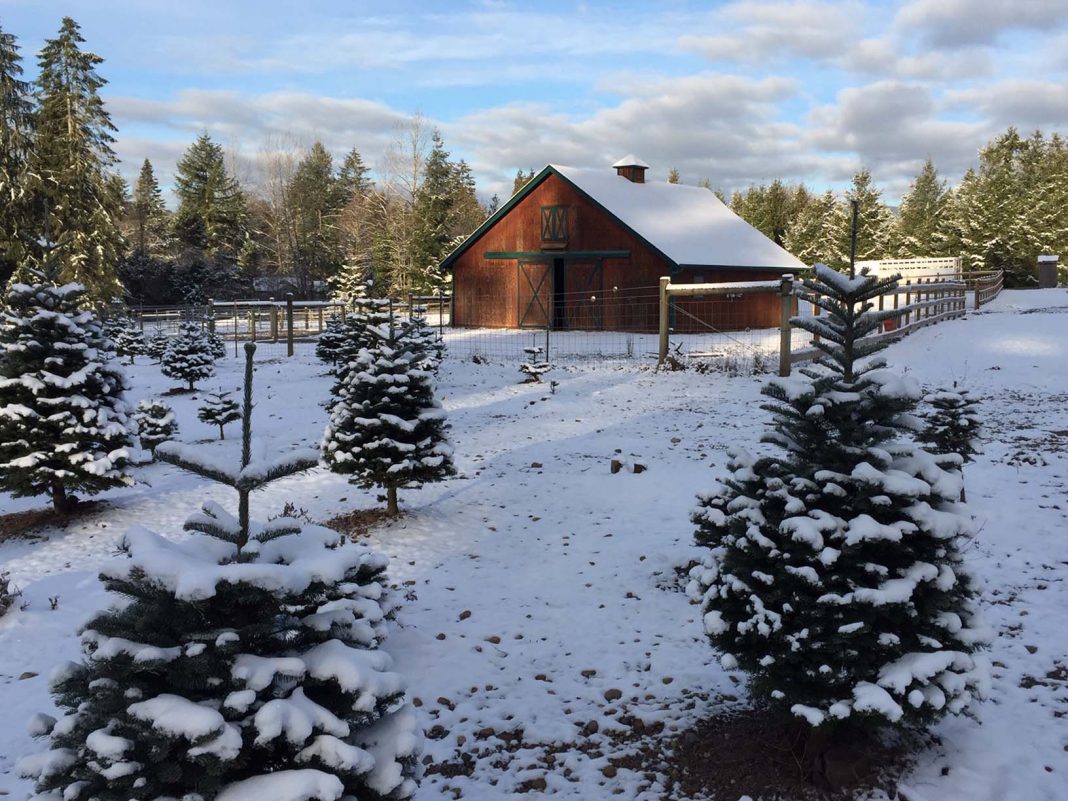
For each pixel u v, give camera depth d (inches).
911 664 163.6
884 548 171.0
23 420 413.7
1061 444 461.7
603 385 781.9
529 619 286.2
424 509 419.5
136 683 124.2
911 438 433.1
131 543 134.0
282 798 113.9
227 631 122.6
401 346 390.3
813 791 178.9
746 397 677.9
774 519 183.2
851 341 187.2
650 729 212.7
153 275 2433.6
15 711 238.1
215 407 609.6
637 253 1295.5
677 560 331.3
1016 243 2033.7
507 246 1473.9
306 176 3090.6
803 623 171.8
